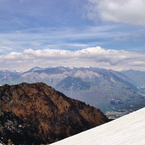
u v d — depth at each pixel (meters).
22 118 77.62
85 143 28.02
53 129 80.62
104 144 23.89
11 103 83.44
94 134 32.06
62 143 34.84
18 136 65.12
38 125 78.38
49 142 72.06
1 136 60.69
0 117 70.38
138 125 27.08
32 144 65.38
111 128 31.38
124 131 26.62
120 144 21.50
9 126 67.94
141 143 19.45
